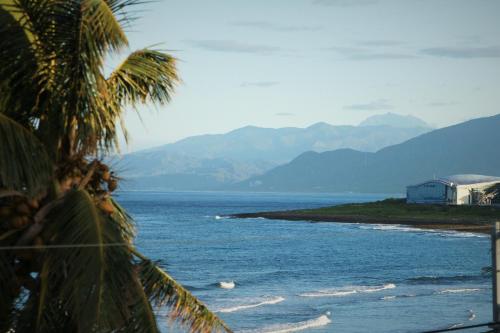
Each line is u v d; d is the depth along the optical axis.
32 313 19.25
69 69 19.92
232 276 124.38
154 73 22.16
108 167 20.86
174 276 122.38
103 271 18.14
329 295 99.75
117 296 18.34
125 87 22.23
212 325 21.59
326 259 160.88
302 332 71.62
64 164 20.27
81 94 19.84
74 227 18.56
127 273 18.84
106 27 18.73
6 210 19.09
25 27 20.28
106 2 19.92
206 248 185.88
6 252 18.98
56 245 18.45
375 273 132.62
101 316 17.73
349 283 117.00
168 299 20.91
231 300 94.06
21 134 19.25
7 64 20.25
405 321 77.56
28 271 19.58
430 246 191.50
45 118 20.64
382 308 87.12
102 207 20.42
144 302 19.25
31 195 18.95
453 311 84.25
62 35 19.80
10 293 19.48
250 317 80.69
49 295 19.06
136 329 19.03
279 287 110.25
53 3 19.67
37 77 20.62
